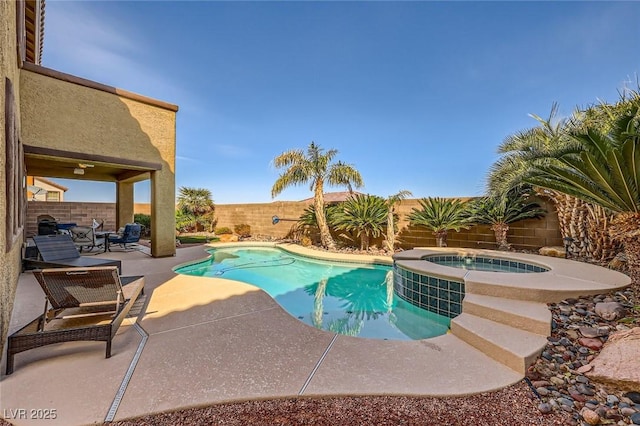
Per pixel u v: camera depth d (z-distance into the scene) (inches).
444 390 103.3
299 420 89.0
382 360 124.2
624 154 144.8
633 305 149.7
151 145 371.9
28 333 116.2
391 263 385.7
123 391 100.7
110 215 672.4
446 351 132.8
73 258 266.8
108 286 147.8
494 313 152.2
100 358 123.6
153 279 266.7
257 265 416.8
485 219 376.2
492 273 213.5
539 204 361.1
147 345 136.4
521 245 373.4
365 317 229.1
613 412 91.3
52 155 292.2
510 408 95.0
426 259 308.2
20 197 256.7
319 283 330.3
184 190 766.5
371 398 99.5
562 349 123.9
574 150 158.4
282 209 655.8
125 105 346.9
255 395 99.6
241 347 135.0
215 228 784.3
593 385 103.9
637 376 97.7
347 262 412.2
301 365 119.5
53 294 140.9
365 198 492.7
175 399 96.9
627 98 219.0
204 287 239.9
